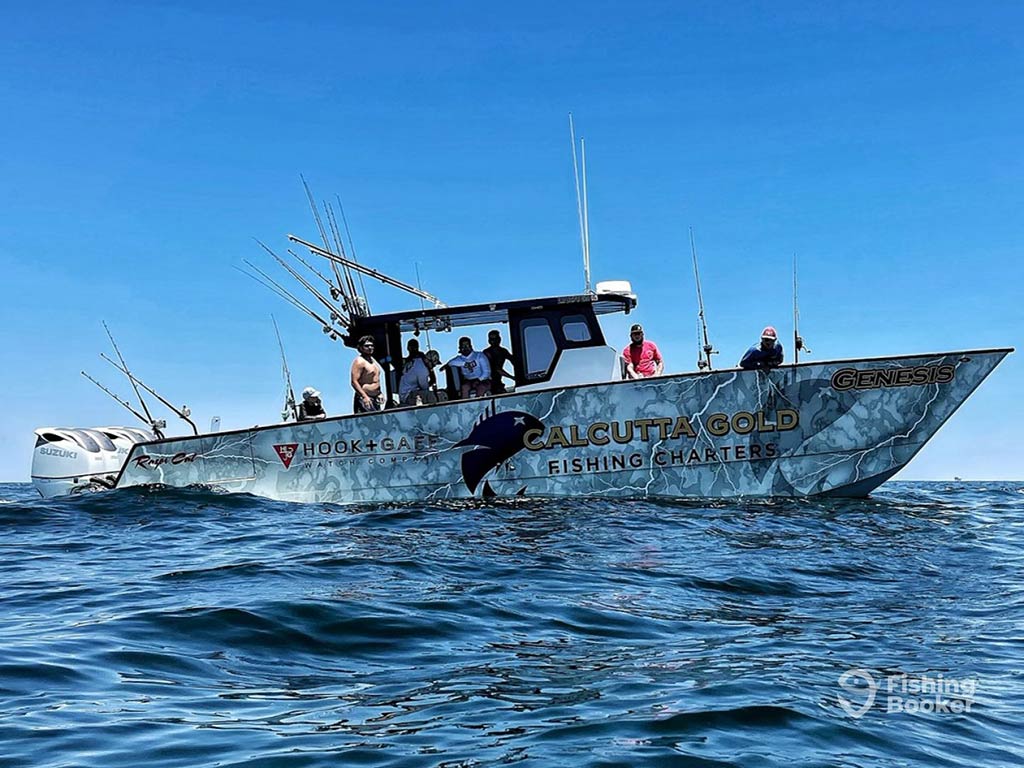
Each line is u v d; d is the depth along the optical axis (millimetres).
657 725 4492
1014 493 20484
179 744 4184
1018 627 6930
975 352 14195
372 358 15328
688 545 10664
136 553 10281
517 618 6887
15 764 3916
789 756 4129
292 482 14836
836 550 10570
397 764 3957
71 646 5789
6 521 12742
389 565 8969
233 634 6160
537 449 14484
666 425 14383
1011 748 4414
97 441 16938
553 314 15367
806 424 14375
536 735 4344
